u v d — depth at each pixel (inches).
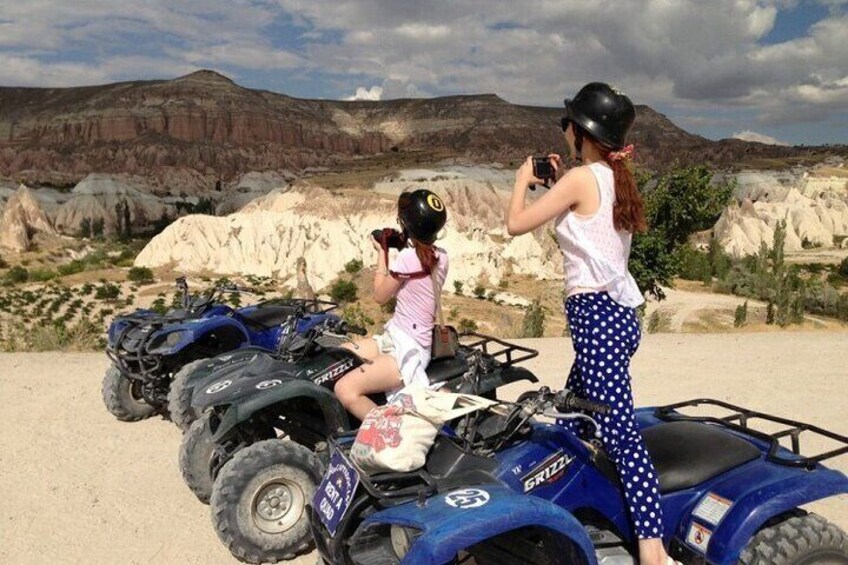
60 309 4478.3
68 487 263.1
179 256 7071.9
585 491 151.9
